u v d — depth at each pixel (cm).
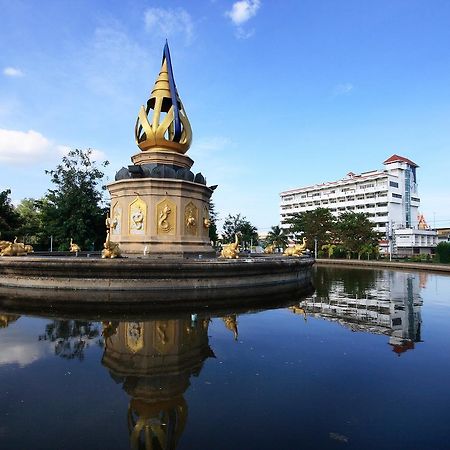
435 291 1941
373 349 824
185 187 2022
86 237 4078
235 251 1858
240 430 469
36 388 594
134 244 1944
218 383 620
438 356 775
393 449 429
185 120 2336
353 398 566
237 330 980
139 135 2327
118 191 2067
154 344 838
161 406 536
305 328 1016
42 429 470
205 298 1425
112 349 799
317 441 445
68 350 790
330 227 7225
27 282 1472
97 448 429
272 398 563
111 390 589
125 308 1217
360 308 1362
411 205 9019
